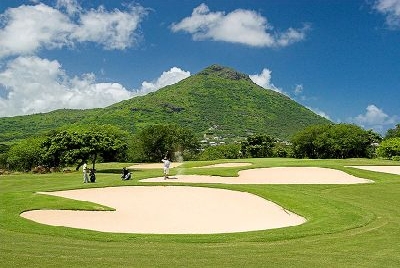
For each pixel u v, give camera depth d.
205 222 23.62
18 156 85.56
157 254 15.30
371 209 26.95
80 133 66.44
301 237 19.27
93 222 23.14
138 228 22.05
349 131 123.06
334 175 47.59
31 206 25.98
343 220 23.02
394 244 17.89
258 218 24.72
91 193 32.12
